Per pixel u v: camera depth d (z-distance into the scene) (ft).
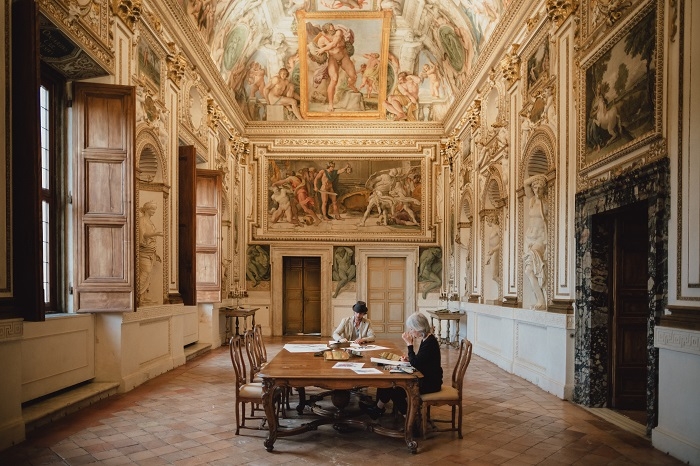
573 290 25.99
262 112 60.80
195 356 40.09
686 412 17.01
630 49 21.33
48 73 25.16
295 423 21.42
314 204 60.34
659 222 18.85
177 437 19.03
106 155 25.75
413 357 20.17
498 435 19.72
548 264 28.76
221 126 49.26
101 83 25.95
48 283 24.76
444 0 46.93
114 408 23.16
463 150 50.70
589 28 25.05
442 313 49.29
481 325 42.60
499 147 38.27
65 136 25.85
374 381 17.74
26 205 18.69
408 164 60.70
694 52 17.22
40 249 18.89
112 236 25.70
